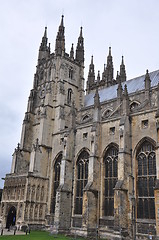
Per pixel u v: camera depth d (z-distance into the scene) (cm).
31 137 9688
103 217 6159
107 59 12812
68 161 7338
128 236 5288
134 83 9325
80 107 10281
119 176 5731
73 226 6812
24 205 7475
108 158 6575
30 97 10181
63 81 9881
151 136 5772
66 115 9469
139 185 5756
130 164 5931
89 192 6153
